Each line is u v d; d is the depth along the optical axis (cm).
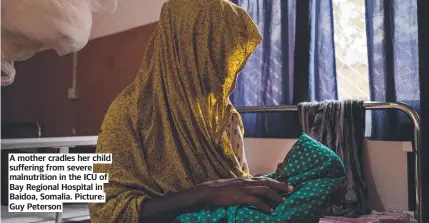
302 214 66
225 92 82
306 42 232
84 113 415
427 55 189
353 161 194
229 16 82
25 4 85
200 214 69
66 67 436
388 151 197
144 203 68
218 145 78
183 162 75
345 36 232
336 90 228
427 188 186
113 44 377
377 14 208
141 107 77
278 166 83
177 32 80
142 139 75
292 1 243
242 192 69
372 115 212
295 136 240
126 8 335
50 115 459
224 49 81
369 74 212
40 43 92
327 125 203
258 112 242
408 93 201
